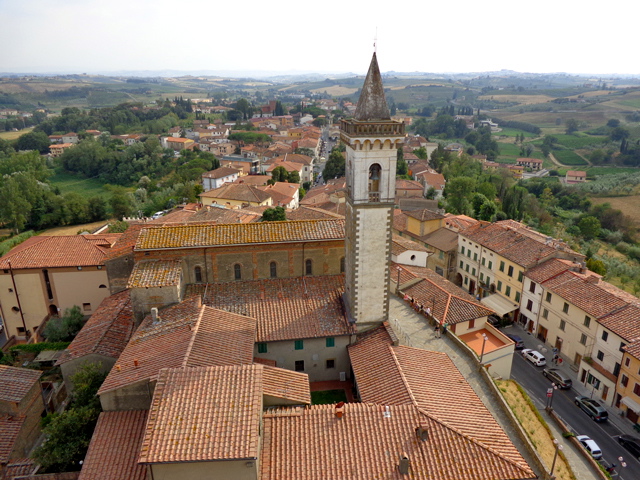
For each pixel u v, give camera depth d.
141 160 188.38
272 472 29.22
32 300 62.09
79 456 35.94
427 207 122.81
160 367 34.44
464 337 53.25
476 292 84.50
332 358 45.56
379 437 31.25
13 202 118.81
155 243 46.81
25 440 41.03
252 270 49.22
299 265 49.94
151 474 26.75
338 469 29.34
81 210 131.50
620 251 122.12
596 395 55.41
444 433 31.47
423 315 55.59
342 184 130.88
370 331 45.72
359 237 42.78
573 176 190.62
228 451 26.28
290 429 32.12
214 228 49.06
